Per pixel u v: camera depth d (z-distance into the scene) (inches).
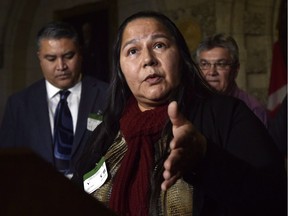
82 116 89.1
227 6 216.4
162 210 40.6
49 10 295.3
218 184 33.5
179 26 229.3
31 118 91.7
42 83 95.2
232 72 100.7
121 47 47.4
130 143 44.8
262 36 222.2
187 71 47.3
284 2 205.5
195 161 32.4
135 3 249.9
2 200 14.2
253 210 36.0
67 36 91.3
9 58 300.4
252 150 40.4
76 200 15.1
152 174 41.4
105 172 45.9
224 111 43.9
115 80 50.6
